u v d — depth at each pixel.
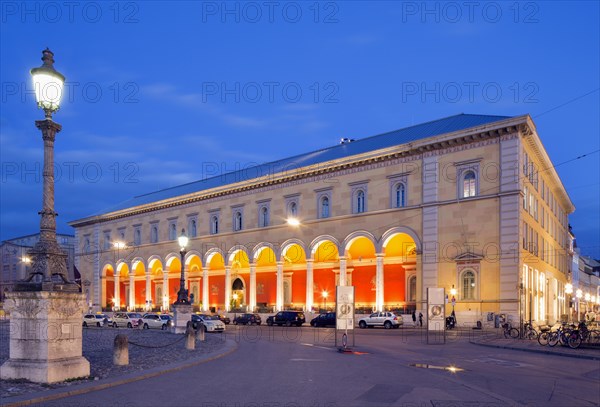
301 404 10.95
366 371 16.17
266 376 14.91
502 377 15.48
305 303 56.22
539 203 50.50
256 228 59.72
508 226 40.56
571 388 13.63
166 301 70.81
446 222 44.03
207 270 65.56
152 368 15.90
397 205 47.81
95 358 18.75
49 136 14.33
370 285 51.62
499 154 41.72
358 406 10.77
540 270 49.81
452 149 44.41
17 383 13.01
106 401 11.24
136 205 80.38
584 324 27.05
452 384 13.73
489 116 47.06
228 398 11.55
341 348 24.20
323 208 53.81
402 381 14.13
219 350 22.22
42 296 13.40
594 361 20.50
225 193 63.78
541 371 17.14
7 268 97.69
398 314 45.81
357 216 50.34
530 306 43.59
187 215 69.12
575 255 92.44
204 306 65.25
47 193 14.28
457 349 25.45
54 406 10.75
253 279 59.66
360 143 57.53
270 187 58.88
